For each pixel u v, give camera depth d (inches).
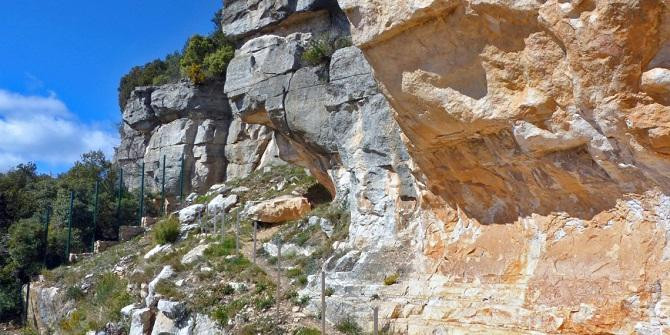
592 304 340.8
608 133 301.4
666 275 307.3
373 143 582.2
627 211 330.6
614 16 273.9
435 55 374.9
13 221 1425.9
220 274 668.7
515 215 410.6
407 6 370.0
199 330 577.3
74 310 825.5
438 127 402.3
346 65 626.5
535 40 317.1
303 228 737.6
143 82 1819.6
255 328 531.5
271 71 743.1
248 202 987.9
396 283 503.2
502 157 383.9
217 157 1355.8
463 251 451.2
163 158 1392.7
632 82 281.6
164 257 802.8
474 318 414.0
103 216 1370.6
